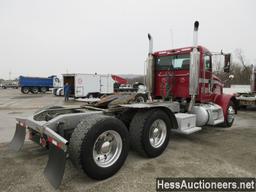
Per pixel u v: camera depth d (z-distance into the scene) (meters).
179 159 4.02
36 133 3.83
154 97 6.36
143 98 5.93
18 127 4.38
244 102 10.95
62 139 2.96
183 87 5.74
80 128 3.11
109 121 3.31
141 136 3.88
